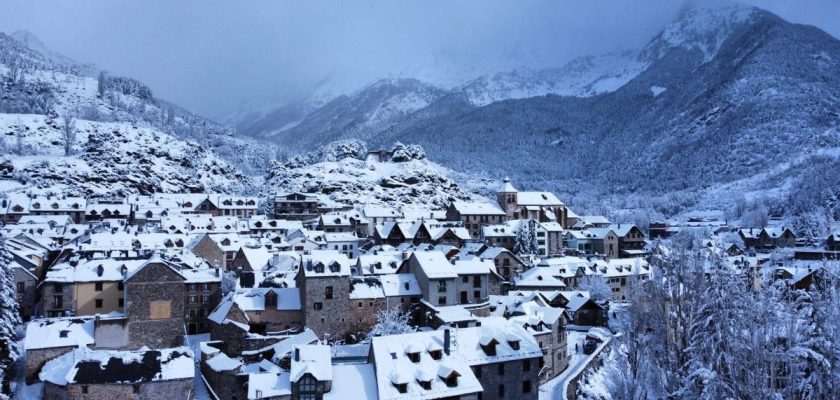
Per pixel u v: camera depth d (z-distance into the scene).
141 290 85.88
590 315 119.25
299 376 63.47
